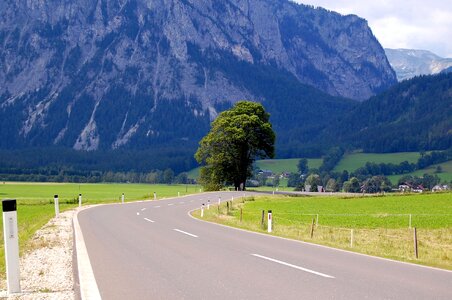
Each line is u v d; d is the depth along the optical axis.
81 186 170.75
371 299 10.68
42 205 59.12
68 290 11.51
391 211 54.47
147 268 14.31
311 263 15.39
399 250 23.14
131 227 27.25
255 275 13.25
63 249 18.41
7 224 11.35
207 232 24.94
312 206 60.06
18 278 11.37
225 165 96.19
